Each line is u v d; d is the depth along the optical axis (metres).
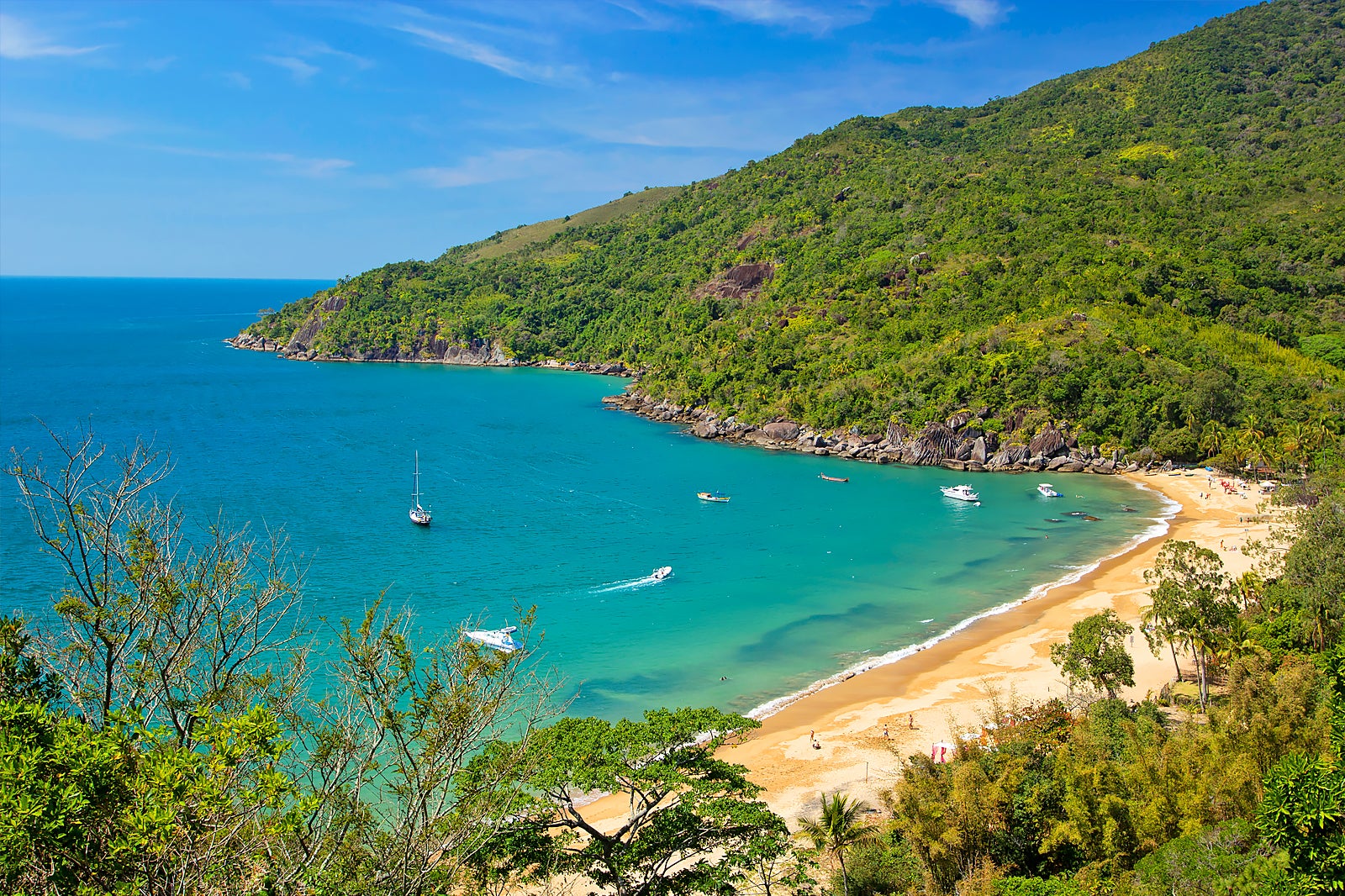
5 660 15.80
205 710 16.25
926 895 31.62
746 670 59.84
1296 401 131.62
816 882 31.89
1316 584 53.28
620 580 78.62
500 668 21.84
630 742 29.69
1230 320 159.25
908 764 43.25
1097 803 32.41
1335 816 21.73
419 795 19.36
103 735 14.80
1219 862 27.33
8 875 12.90
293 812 15.65
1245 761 32.09
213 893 14.49
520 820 26.80
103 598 17.11
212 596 18.05
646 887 27.92
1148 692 51.16
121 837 13.79
